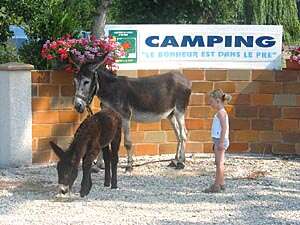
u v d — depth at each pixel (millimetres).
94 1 16734
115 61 12703
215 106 10016
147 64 13250
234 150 13586
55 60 12555
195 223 8578
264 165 12500
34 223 8547
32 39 13359
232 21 21719
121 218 8789
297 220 8797
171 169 12062
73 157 9711
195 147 13453
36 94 12359
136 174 11625
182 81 12180
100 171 11648
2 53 14461
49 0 14125
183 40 13383
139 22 20438
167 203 9625
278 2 22641
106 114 10031
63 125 12617
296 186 10852
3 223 8547
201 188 10609
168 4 20469
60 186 9758
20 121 12133
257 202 9734
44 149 12484
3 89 12047
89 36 12531
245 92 13508
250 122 13547
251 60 13562
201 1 20203
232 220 8750
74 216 8875
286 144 13547
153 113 11914
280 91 13477
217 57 13500
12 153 12102
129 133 11734
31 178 11195
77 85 11117
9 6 13953
